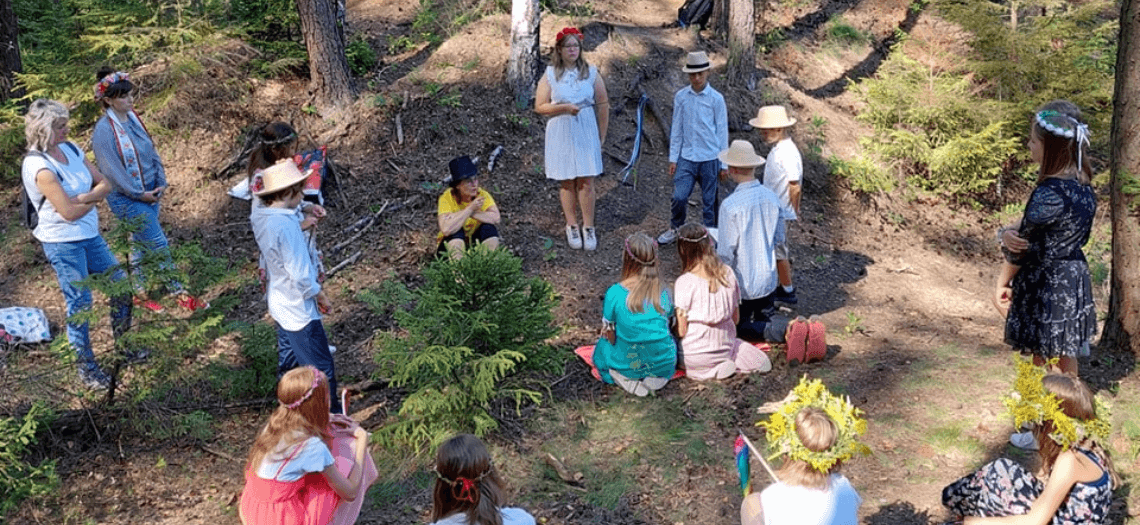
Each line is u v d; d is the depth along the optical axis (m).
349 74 10.67
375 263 8.80
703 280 6.71
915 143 12.01
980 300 9.27
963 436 6.09
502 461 5.95
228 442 6.21
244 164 9.97
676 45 13.05
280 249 5.51
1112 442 5.94
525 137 10.64
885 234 10.91
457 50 11.68
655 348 6.59
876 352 7.41
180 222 9.34
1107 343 7.04
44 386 6.07
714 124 8.82
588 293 8.42
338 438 4.81
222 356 6.96
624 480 5.75
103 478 5.76
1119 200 6.77
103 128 7.36
